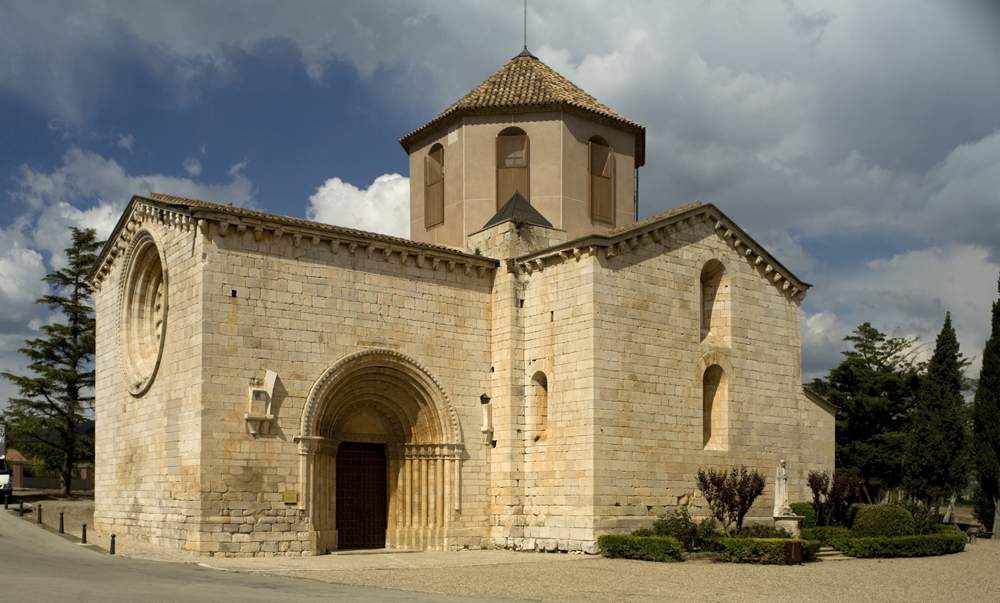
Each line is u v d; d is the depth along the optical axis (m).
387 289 35.09
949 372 53.12
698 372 37.75
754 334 40.31
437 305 36.44
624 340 35.44
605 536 33.03
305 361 32.62
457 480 35.78
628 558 32.38
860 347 67.31
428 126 44.09
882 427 64.44
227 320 31.05
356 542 35.59
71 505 46.81
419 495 35.91
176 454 31.58
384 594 21.88
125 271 38.12
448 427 35.94
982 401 52.09
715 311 39.88
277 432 31.61
